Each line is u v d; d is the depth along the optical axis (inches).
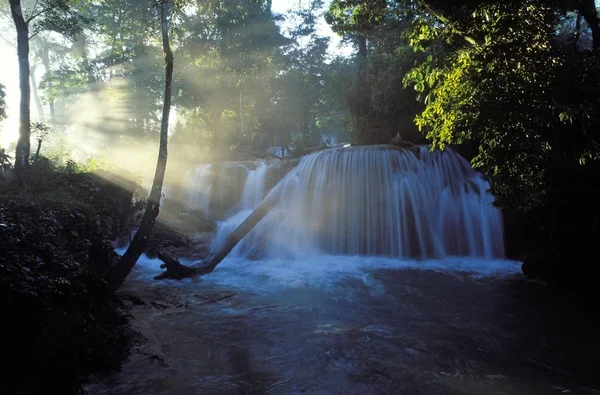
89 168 624.4
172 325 349.1
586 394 229.1
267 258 683.4
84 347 247.1
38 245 260.8
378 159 730.8
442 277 526.9
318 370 261.7
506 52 336.2
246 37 1550.2
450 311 385.7
